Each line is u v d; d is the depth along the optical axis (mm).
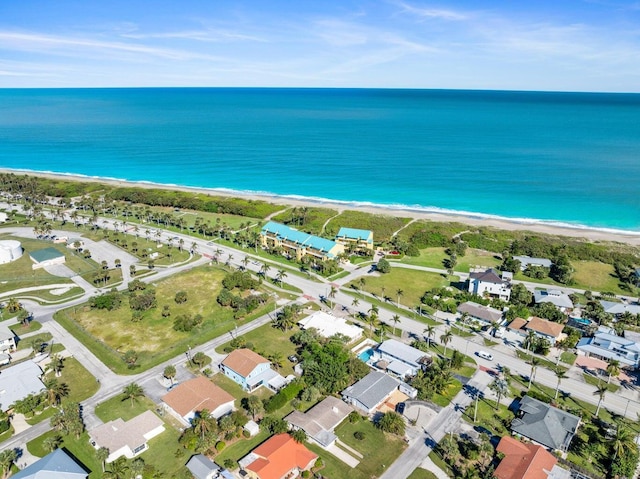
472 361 125688
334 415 100812
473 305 151500
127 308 152250
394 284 173875
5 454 86500
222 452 91812
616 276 183375
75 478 83812
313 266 188000
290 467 85812
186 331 139000
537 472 83625
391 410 106062
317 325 138500
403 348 126500
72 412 96312
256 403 101688
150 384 114625
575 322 143500
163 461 89812
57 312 149625
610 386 115500
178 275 177875
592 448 92875
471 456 89938
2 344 126125
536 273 181000
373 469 88250
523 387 114562
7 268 184875
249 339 135250
